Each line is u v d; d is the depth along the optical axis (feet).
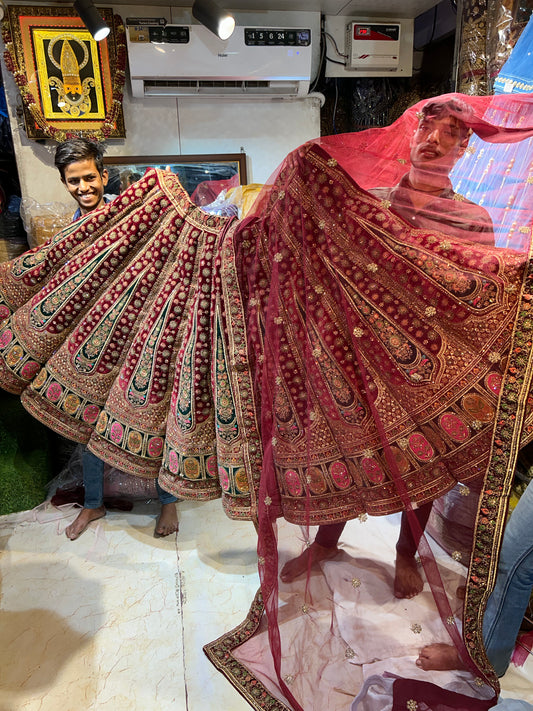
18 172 8.27
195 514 6.79
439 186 3.84
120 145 8.61
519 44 4.91
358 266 3.79
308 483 4.09
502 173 4.05
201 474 4.63
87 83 7.86
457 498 3.88
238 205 6.29
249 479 4.46
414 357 3.77
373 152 3.86
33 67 7.63
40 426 7.52
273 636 4.08
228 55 8.00
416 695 3.78
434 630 3.97
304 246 3.82
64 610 5.24
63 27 7.57
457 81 6.70
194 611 5.21
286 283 3.93
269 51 8.11
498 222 3.89
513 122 3.88
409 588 4.04
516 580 3.84
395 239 3.74
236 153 9.02
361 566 4.17
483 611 3.87
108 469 6.95
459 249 3.67
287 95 8.72
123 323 4.75
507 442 3.70
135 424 4.79
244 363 4.29
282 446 4.10
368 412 3.89
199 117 8.77
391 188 3.85
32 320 4.93
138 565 5.89
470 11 6.20
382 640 4.05
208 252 4.32
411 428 3.83
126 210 4.64
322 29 8.87
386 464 3.88
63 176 6.60
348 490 4.04
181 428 4.52
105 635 4.94
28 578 5.69
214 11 6.73
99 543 6.26
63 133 8.00
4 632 4.98
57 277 4.83
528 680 4.27
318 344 3.88
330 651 4.15
